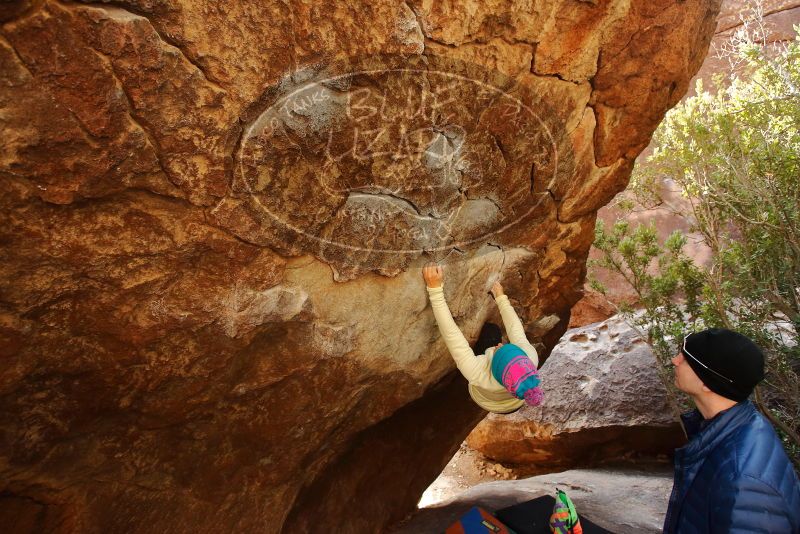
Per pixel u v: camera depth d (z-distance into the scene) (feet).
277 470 7.38
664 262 14.73
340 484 9.51
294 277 5.92
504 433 21.03
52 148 3.88
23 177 3.87
